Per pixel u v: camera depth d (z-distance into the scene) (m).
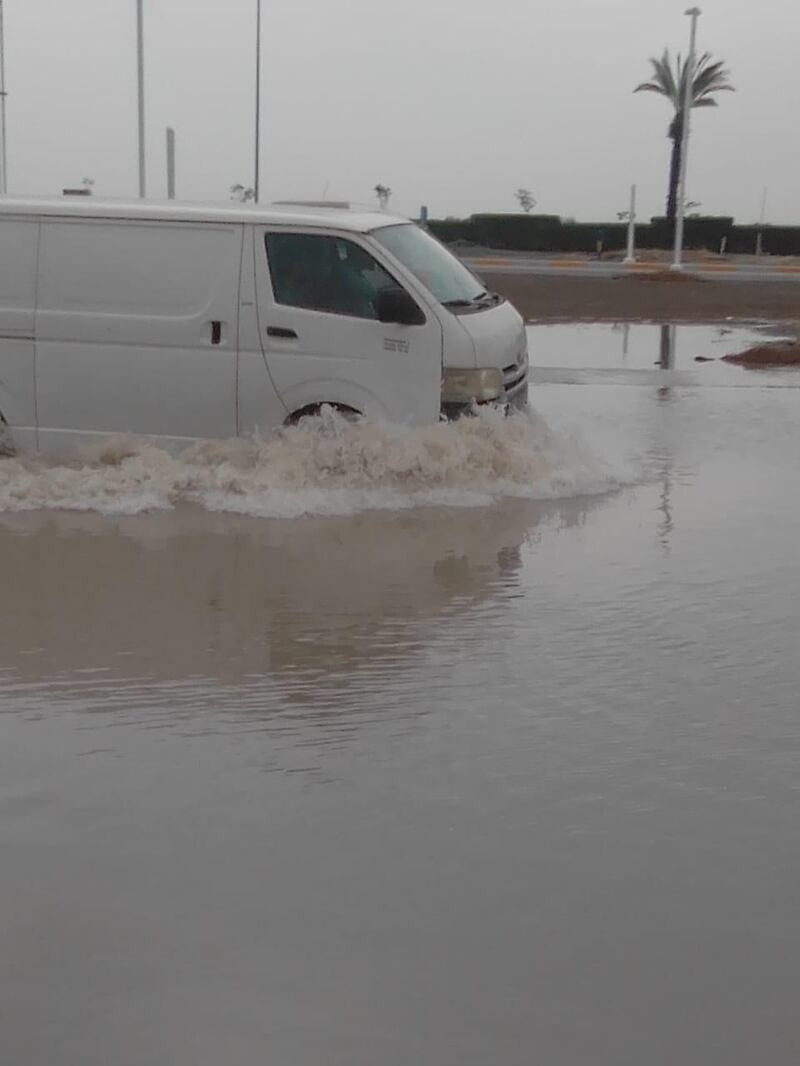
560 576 7.43
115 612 6.70
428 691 5.64
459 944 3.72
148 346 9.80
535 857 4.22
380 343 9.52
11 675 5.80
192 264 9.73
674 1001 3.47
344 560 7.72
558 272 40.81
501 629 6.48
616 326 24.20
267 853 4.24
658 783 4.77
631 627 6.53
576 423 12.65
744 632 6.47
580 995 3.49
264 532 8.38
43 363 9.93
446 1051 3.26
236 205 10.09
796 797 4.66
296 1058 3.23
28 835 4.35
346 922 3.83
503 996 3.48
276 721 5.31
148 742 5.10
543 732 5.22
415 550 7.96
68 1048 3.27
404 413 9.55
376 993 3.49
